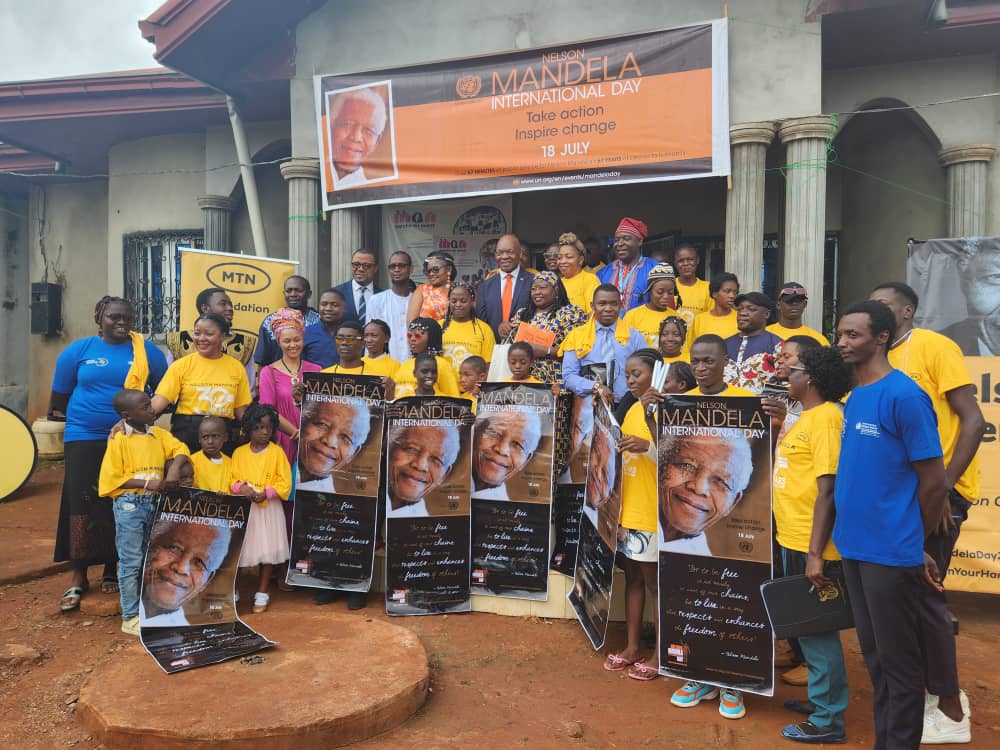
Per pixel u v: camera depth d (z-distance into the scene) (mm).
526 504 5008
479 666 4223
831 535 3291
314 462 5246
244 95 9445
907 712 2877
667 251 10023
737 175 7254
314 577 5207
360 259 7172
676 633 3797
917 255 5492
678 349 4969
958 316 5391
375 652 4012
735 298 5871
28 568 5727
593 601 4410
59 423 11117
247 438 5426
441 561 5062
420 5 8305
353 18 8531
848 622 3248
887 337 2975
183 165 11406
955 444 3539
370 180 8375
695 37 7184
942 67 8523
